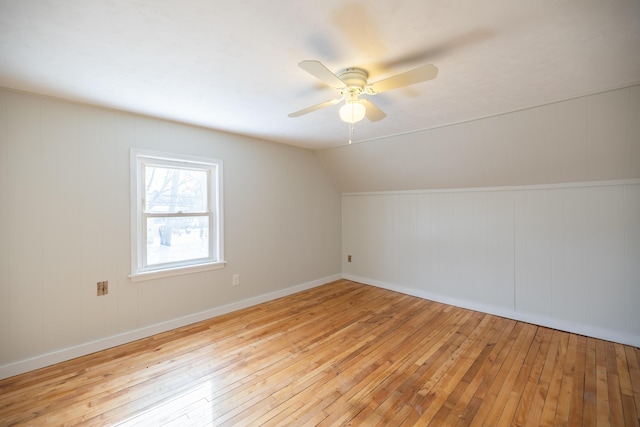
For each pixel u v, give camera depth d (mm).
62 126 2377
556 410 1801
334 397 1932
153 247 2926
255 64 1777
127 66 1804
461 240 3684
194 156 3129
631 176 2627
